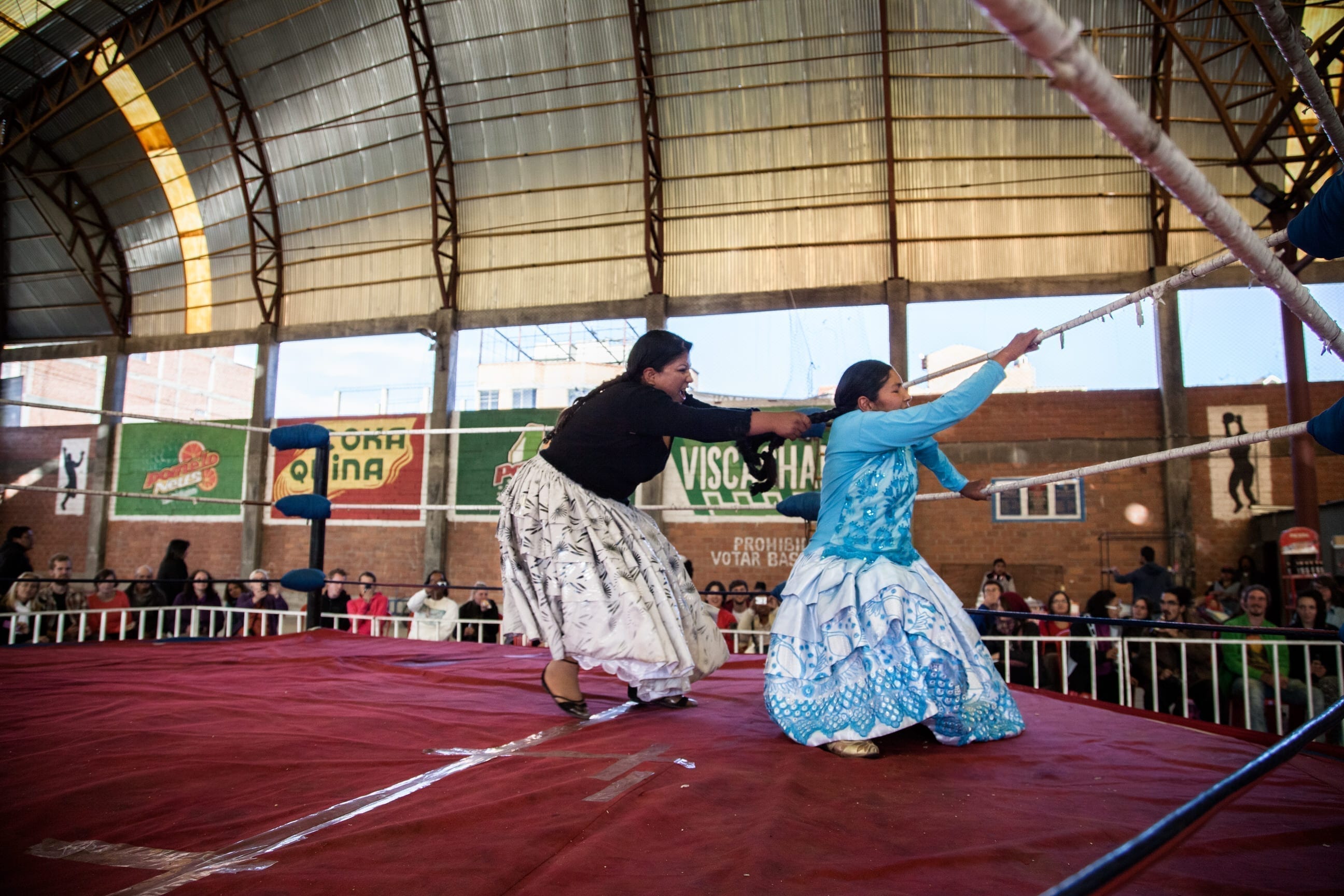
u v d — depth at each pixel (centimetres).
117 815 151
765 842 135
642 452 254
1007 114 1139
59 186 1433
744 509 463
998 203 1182
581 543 245
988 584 633
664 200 1250
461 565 1318
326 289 1405
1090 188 1159
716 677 351
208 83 1253
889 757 201
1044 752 209
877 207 1195
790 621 222
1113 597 673
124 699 272
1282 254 899
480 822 146
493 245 1320
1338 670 464
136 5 1218
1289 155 1087
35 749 203
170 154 1373
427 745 209
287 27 1224
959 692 207
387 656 408
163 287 1494
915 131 1163
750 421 231
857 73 1139
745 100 1178
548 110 1227
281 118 1310
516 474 269
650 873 123
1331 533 978
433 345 1330
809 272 1225
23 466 1526
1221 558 1125
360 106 1277
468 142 1276
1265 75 1062
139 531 1461
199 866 126
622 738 219
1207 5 1028
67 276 1506
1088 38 1062
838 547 223
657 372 255
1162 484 1151
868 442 219
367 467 1369
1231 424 1136
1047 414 1194
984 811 158
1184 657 440
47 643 454
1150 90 1091
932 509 1209
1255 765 91
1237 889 120
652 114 1195
